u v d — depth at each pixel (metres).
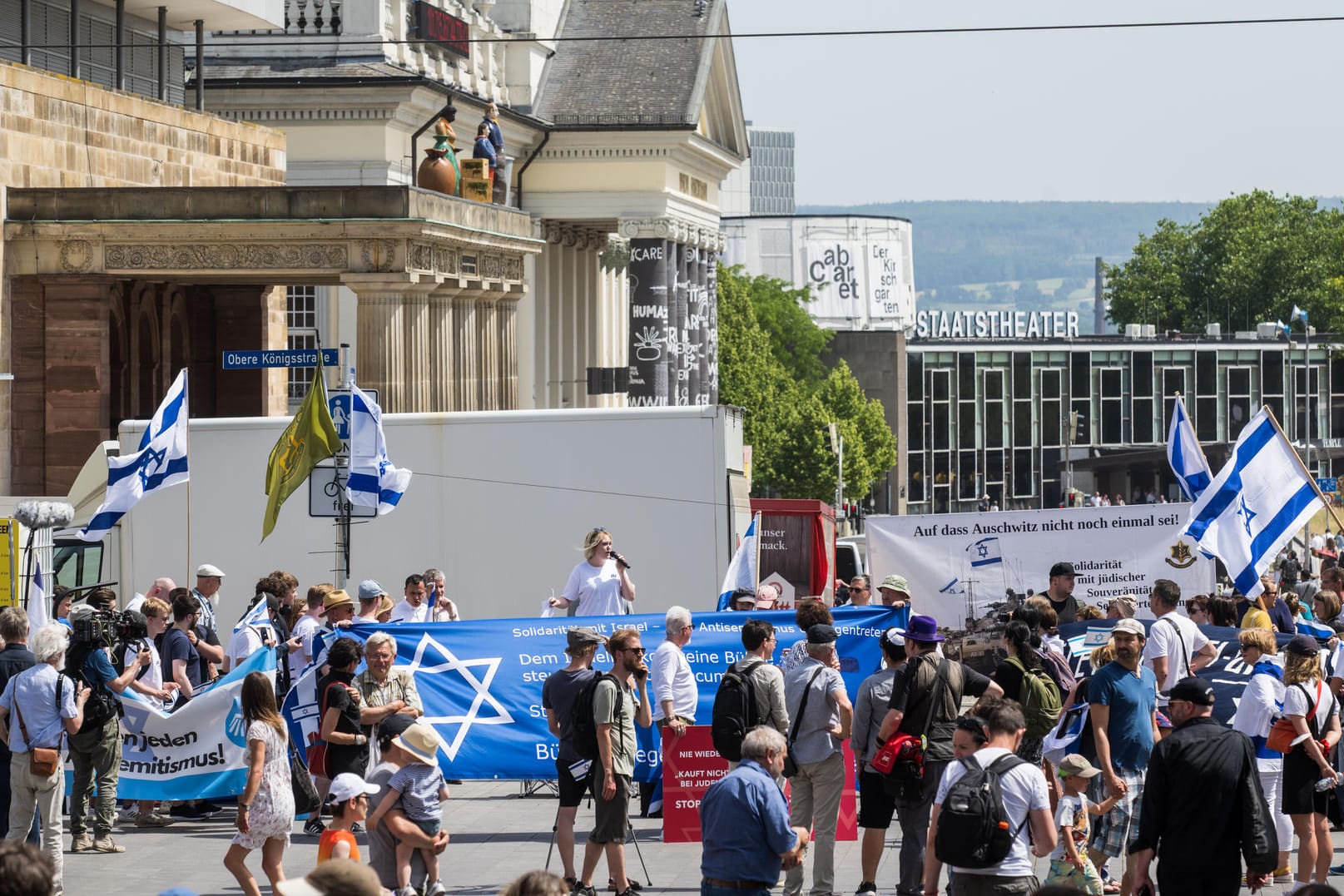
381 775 44.28
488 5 186.62
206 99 153.88
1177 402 78.44
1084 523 79.56
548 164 194.00
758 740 39.84
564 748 48.38
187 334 120.81
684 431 73.50
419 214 101.62
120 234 100.38
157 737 58.31
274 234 100.69
